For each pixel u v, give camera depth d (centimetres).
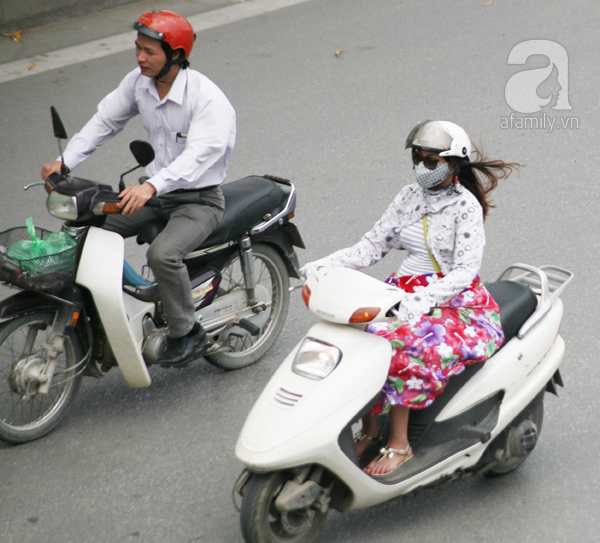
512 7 2450
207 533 847
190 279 1060
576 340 1132
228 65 2200
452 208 805
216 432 1013
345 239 1448
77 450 987
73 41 2433
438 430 821
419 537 819
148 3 2730
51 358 954
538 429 909
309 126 1866
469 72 2064
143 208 1058
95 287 938
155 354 1005
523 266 905
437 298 771
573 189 1545
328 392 731
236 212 1073
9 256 895
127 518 873
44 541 845
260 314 1155
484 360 814
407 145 789
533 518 840
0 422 969
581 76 2012
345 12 2522
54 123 940
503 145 1727
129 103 1055
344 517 852
